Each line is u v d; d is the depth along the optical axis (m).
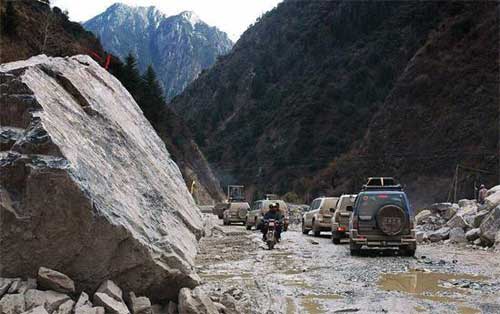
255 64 183.75
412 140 81.06
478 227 21.80
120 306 7.21
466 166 70.06
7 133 7.62
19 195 7.35
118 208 8.22
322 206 26.72
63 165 7.26
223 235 26.67
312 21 177.00
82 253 7.62
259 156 133.62
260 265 15.04
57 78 9.88
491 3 87.62
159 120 81.56
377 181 19.20
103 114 10.60
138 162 11.29
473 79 80.38
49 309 6.82
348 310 9.10
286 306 9.45
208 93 198.12
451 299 10.04
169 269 8.30
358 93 132.75
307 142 125.50
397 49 137.00
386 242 16.80
